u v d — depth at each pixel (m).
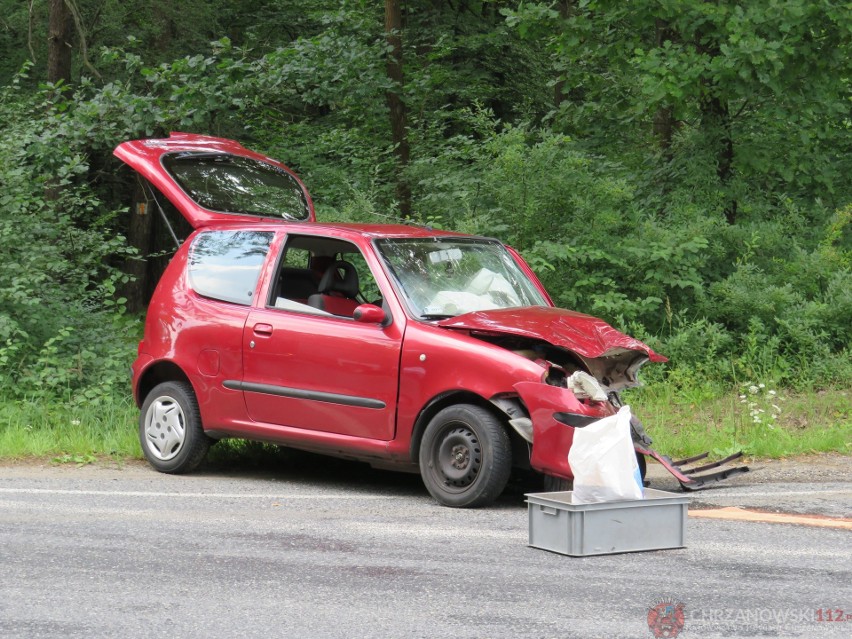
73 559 6.09
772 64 14.96
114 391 12.01
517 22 17.56
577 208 14.88
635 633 4.76
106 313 13.56
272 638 4.71
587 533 6.23
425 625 4.88
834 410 12.42
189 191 10.30
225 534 6.77
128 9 26.47
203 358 9.22
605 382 8.09
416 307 8.34
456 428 7.90
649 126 19.23
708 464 9.16
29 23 23.91
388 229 9.10
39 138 14.73
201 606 5.19
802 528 7.02
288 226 9.22
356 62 17.59
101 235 13.84
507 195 14.95
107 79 25.56
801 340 14.05
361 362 8.34
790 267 15.30
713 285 14.77
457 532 6.89
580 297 14.39
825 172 16.67
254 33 23.58
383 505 7.89
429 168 17.42
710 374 13.62
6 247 12.80
